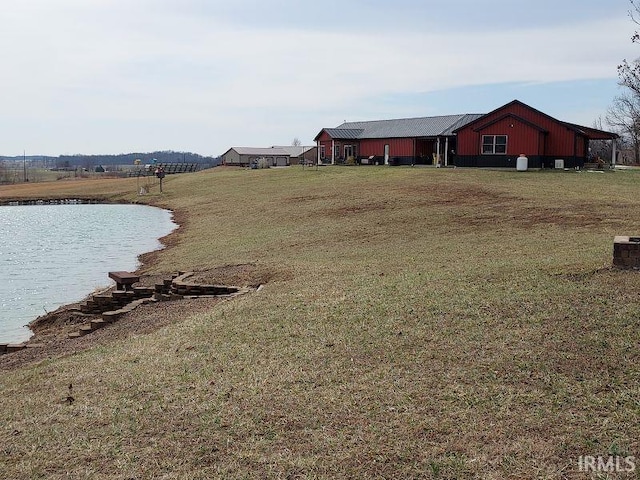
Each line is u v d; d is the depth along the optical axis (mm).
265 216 25625
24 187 59438
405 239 17156
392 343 7547
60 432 5906
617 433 5176
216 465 5113
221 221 26188
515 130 36688
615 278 9234
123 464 5211
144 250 21422
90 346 9320
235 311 9727
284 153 84562
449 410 5766
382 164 50812
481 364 6715
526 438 5195
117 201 44375
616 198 22328
